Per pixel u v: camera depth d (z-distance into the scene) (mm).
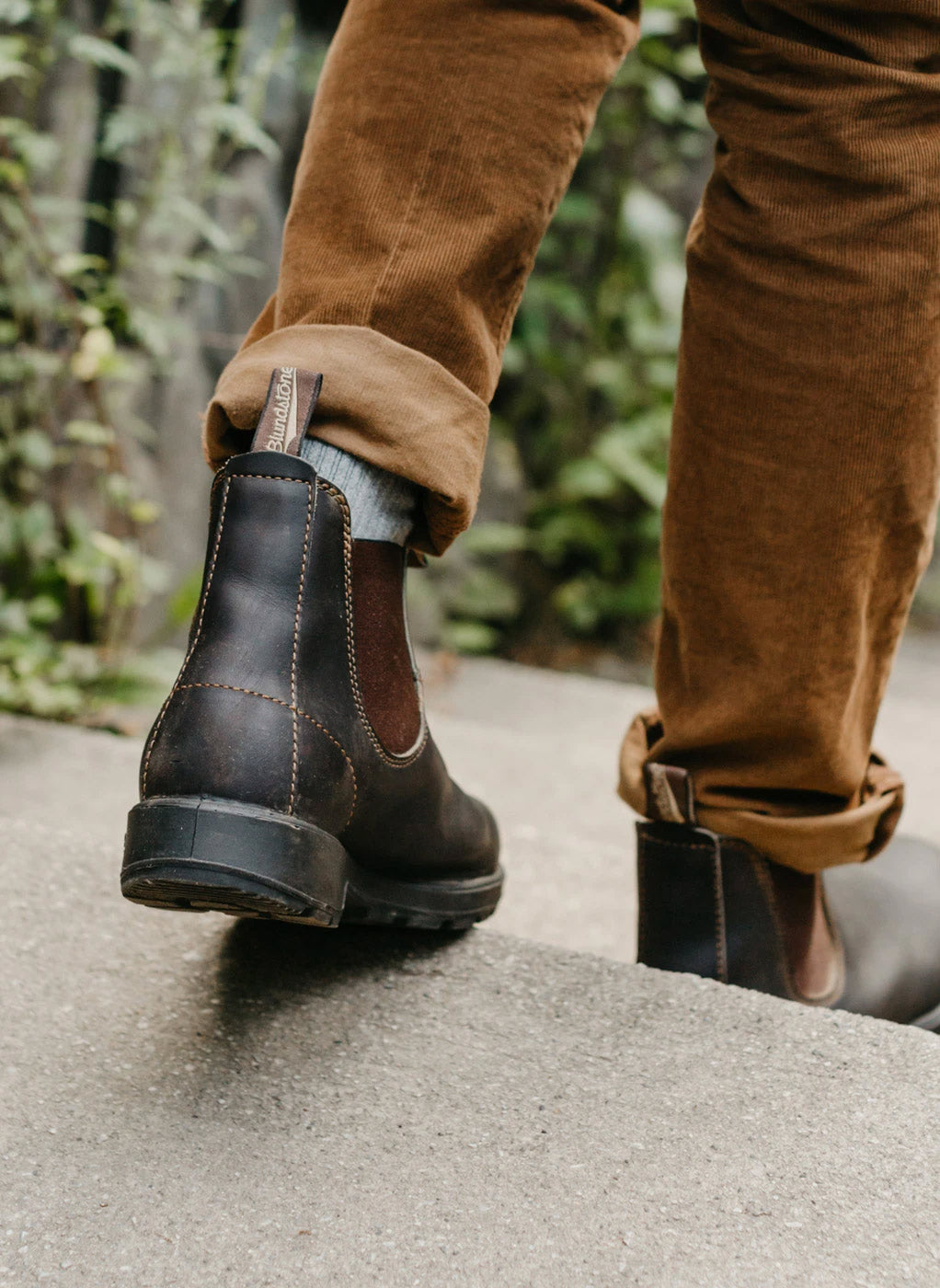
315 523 714
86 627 2324
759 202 759
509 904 1313
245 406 728
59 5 2006
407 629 804
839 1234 646
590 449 4129
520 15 751
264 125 2793
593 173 4016
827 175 736
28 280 2125
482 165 742
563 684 3178
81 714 2041
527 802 1868
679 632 888
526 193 759
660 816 930
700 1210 659
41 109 2201
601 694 3102
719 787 908
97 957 855
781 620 824
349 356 720
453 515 754
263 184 2822
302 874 680
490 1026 814
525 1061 781
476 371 758
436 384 733
